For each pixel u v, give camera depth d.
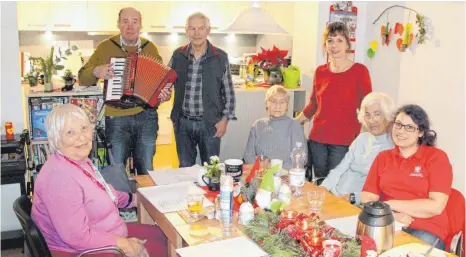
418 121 2.23
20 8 4.88
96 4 5.10
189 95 3.54
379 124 2.65
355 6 4.24
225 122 3.65
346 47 3.29
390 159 2.39
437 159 2.25
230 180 1.99
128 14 3.33
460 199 2.20
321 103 3.43
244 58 5.37
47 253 1.74
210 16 5.45
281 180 2.45
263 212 1.98
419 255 1.61
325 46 3.36
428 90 3.69
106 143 3.47
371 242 1.62
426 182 2.26
